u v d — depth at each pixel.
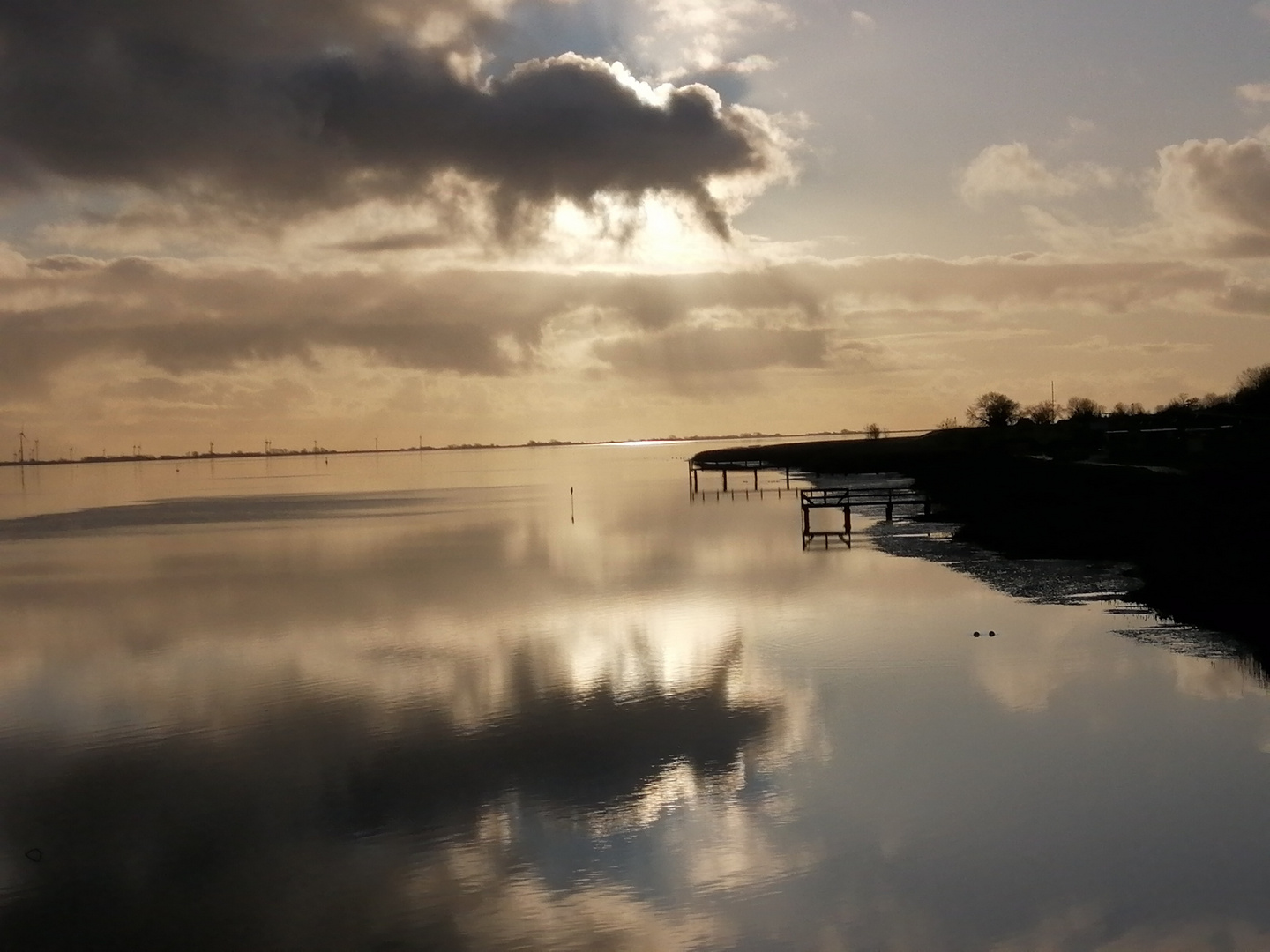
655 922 15.02
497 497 126.44
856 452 166.38
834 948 14.16
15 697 29.25
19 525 101.00
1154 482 61.78
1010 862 16.45
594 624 37.06
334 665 31.75
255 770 21.95
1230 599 34.28
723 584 46.00
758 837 17.70
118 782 21.56
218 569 58.53
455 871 16.83
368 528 84.50
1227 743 21.44
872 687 26.86
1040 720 23.45
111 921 15.59
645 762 21.55
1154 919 14.62
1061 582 41.00
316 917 15.51
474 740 23.44
